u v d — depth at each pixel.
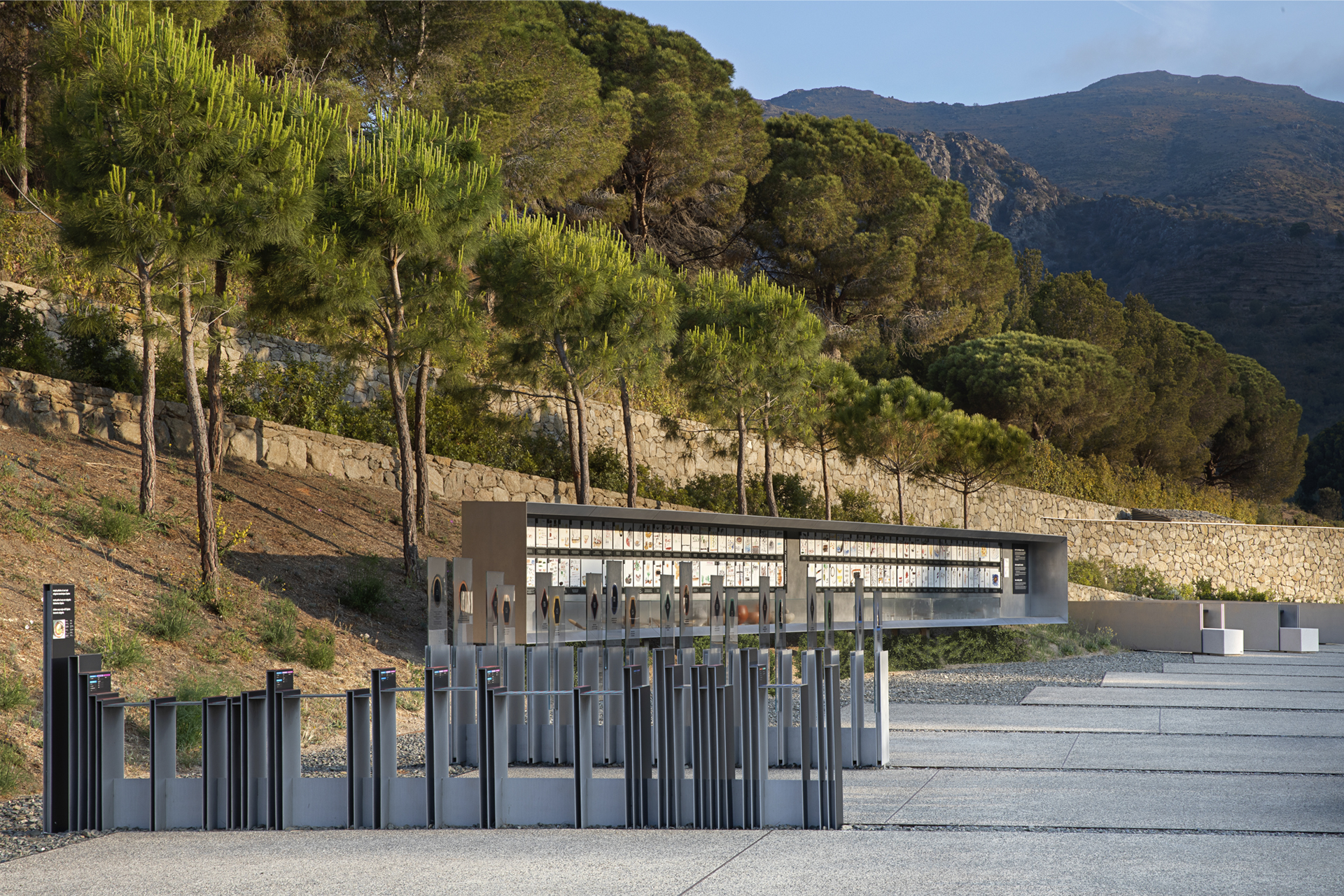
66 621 6.56
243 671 10.44
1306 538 40.25
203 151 11.04
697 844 5.84
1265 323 171.25
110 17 11.43
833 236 39.12
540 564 11.95
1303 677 17.31
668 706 6.55
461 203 13.67
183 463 15.83
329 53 24.94
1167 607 23.66
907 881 4.92
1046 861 5.33
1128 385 46.25
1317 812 6.71
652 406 26.81
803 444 27.53
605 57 37.47
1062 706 13.02
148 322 12.16
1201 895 4.65
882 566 18.14
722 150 37.44
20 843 6.10
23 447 13.85
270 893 4.84
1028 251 76.69
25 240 18.70
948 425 25.66
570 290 15.14
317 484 17.41
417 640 13.44
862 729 8.70
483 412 21.06
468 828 6.52
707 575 14.52
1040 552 22.22
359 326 15.16
